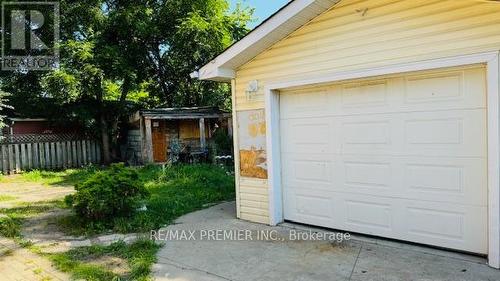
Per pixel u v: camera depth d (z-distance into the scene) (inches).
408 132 186.7
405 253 178.9
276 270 168.1
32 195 382.3
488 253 161.3
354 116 206.7
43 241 220.7
